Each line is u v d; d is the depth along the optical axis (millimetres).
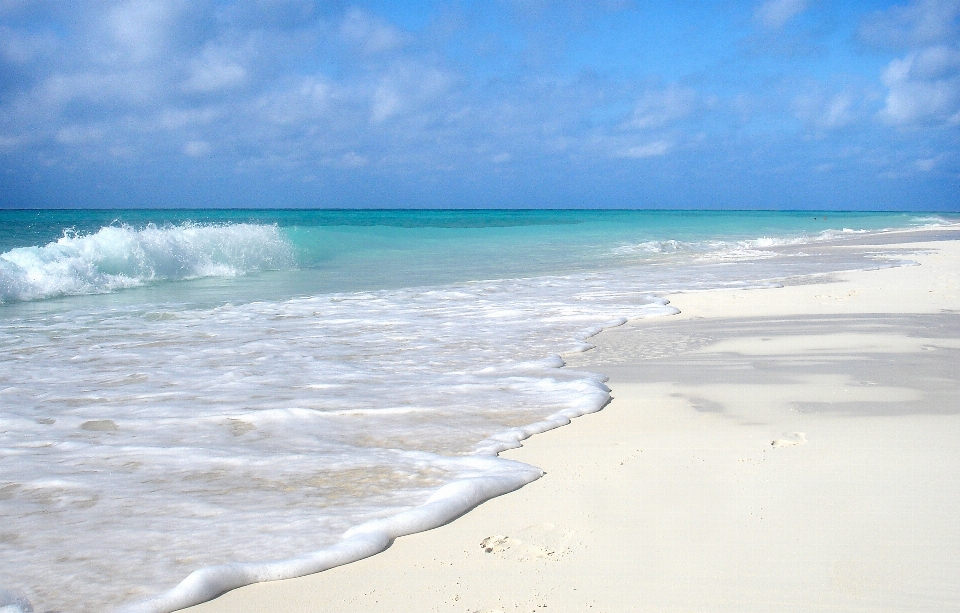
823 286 11164
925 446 3941
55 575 2623
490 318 8688
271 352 6805
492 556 2785
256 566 2650
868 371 5793
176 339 7465
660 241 25203
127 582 2574
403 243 23094
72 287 11578
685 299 10047
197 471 3719
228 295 11172
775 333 7504
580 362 6383
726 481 3477
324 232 20984
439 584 2568
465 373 5953
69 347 7043
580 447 4105
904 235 28266
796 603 2365
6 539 2914
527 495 3396
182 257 14133
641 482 3512
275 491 3445
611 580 2559
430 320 8570
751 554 2715
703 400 5059
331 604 2447
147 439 4254
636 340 7340
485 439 4250
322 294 11164
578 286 11836
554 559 2740
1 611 2377
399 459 3908
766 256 18203
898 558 2652
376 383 5617
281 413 4719
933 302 9336
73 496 3377
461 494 3309
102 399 5133
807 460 3746
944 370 5801
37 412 4793
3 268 10938
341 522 3078
